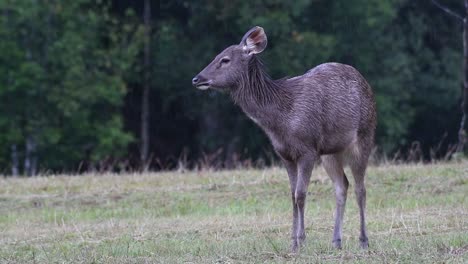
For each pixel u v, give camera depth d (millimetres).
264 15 60125
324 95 24531
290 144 24328
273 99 24328
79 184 36031
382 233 26359
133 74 64062
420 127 65188
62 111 62156
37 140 60500
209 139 61469
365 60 62000
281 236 26500
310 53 59438
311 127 24203
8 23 61500
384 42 62469
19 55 60750
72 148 62062
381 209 30391
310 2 60250
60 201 34094
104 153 59719
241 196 33375
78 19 62875
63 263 23594
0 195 34969
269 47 60094
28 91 60688
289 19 59531
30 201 34188
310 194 32781
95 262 23500
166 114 66938
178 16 64875
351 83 25188
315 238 25984
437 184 33250
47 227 30156
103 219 31391
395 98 61219
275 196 33156
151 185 35531
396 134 59656
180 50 61906
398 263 21797
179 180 35938
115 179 36781
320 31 62719
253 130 60750
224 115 61438
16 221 31469
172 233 27828
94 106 64188
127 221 30406
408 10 64938
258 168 41125
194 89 61031
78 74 60938
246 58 24641
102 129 60344
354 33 61969
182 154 66562
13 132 59938
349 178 34156
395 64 61438
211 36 61938
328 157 25188
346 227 27406
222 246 24938
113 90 61188
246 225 28422
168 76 61625
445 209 29344
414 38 63750
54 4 62281
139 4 67125
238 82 24609
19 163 64375
